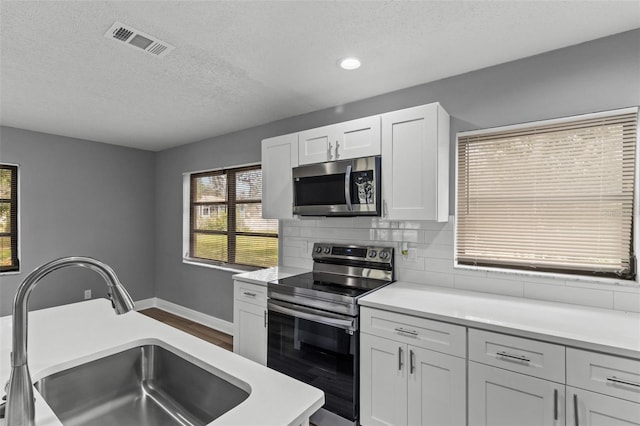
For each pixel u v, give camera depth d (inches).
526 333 61.2
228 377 41.6
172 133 155.9
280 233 135.3
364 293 87.2
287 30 71.4
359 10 64.6
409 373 74.8
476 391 66.6
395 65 87.7
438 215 84.1
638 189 71.4
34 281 29.9
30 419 29.6
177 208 182.2
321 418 88.0
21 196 147.1
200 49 79.0
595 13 65.6
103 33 71.9
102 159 173.2
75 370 46.1
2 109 121.0
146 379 52.9
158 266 192.7
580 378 56.6
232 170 159.8
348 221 114.3
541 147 82.5
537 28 70.9
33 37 73.2
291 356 95.1
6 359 45.4
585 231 77.2
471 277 90.7
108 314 65.9
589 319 66.7
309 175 104.3
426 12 65.3
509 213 86.7
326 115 121.3
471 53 81.4
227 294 156.3
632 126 72.1
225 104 116.3
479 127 90.0
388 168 91.3
